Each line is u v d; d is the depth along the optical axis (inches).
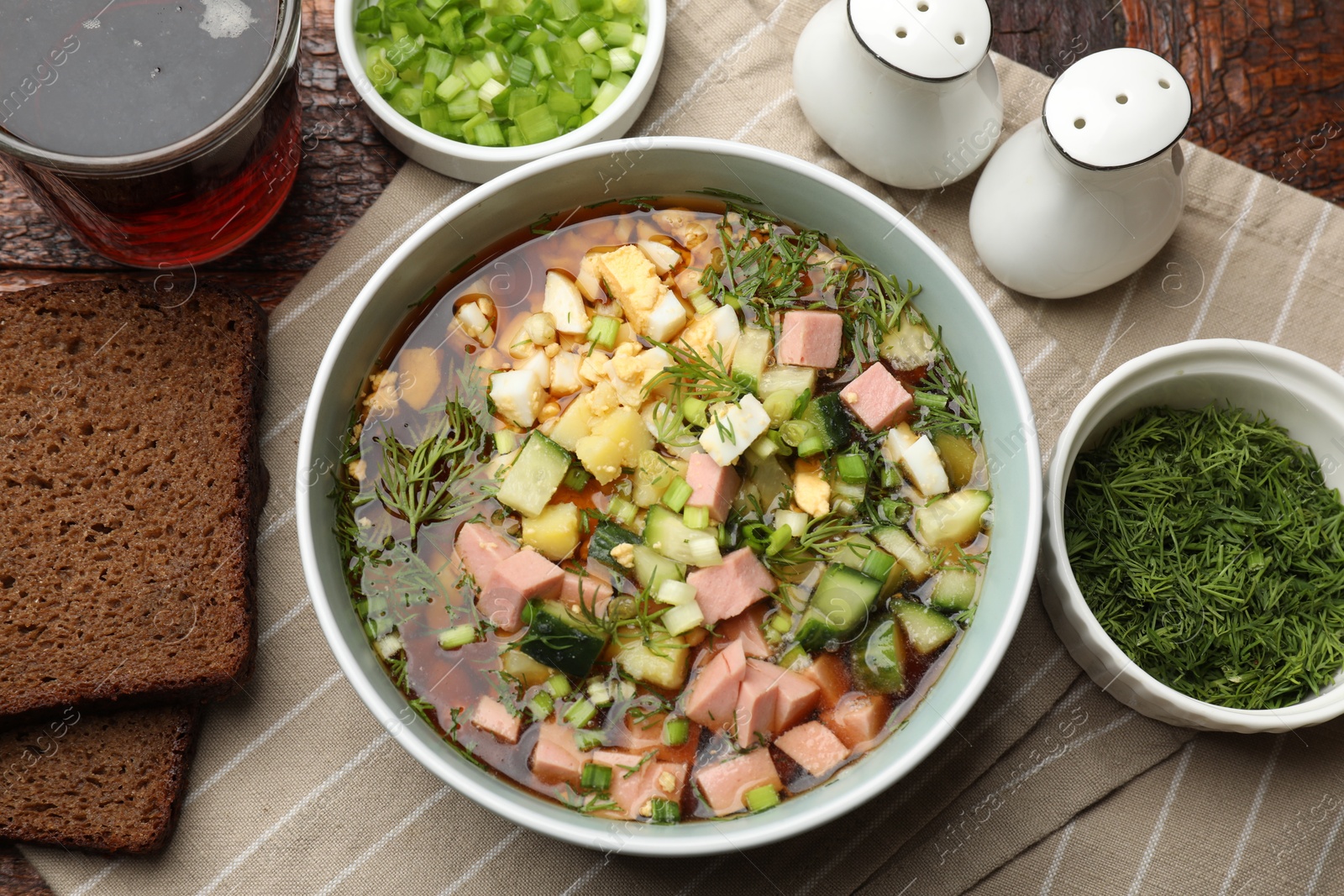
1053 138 15.4
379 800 16.3
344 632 14.3
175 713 16.2
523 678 14.9
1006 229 16.4
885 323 15.6
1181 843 16.5
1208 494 16.3
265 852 16.3
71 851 16.2
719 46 17.4
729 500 15.1
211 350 16.6
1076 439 15.6
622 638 14.9
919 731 14.4
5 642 16.1
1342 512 16.1
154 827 16.0
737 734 14.7
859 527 15.2
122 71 15.6
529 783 14.7
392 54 17.0
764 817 14.4
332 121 17.3
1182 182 16.0
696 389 15.3
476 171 17.0
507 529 15.3
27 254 17.2
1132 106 15.2
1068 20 17.8
